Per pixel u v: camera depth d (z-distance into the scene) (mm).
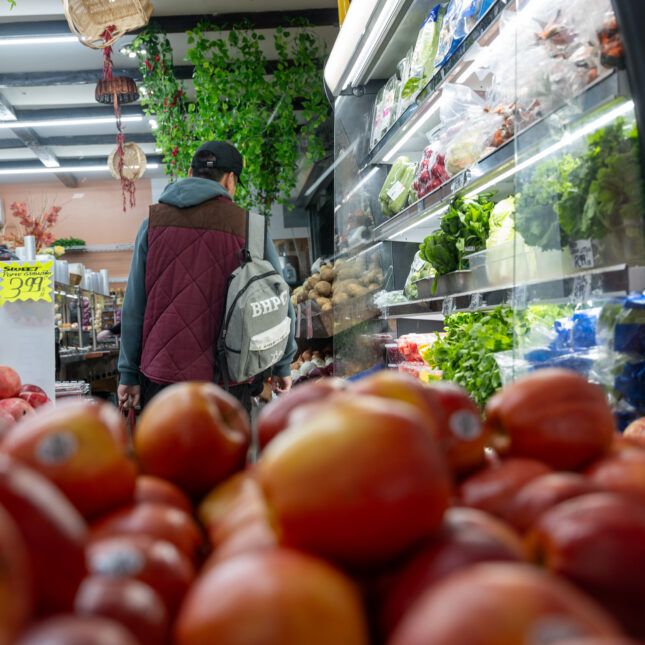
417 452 372
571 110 1273
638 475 481
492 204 2201
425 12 2719
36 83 7344
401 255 3311
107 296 8930
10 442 475
